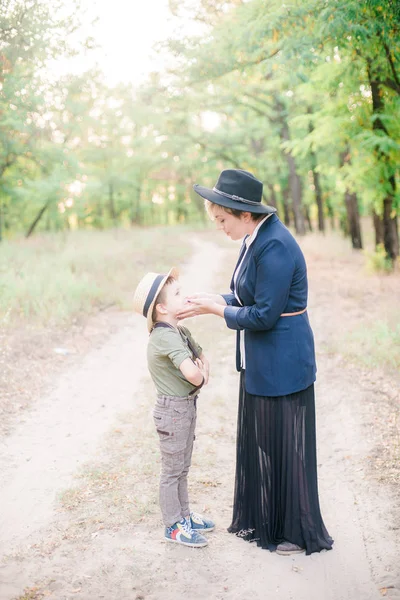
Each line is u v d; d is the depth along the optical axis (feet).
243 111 74.13
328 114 39.65
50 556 10.44
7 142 32.32
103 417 17.61
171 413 10.26
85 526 11.45
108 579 9.74
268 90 53.16
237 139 77.56
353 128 38.34
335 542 10.80
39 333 25.93
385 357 21.43
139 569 10.01
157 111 47.24
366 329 24.64
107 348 25.67
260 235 9.84
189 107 43.42
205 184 97.25
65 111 30.86
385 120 36.14
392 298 33.12
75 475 13.64
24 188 52.39
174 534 10.77
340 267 50.49
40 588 9.47
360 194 43.57
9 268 36.70
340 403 18.04
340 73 33.94
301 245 66.03
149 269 48.11
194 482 13.21
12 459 14.71
